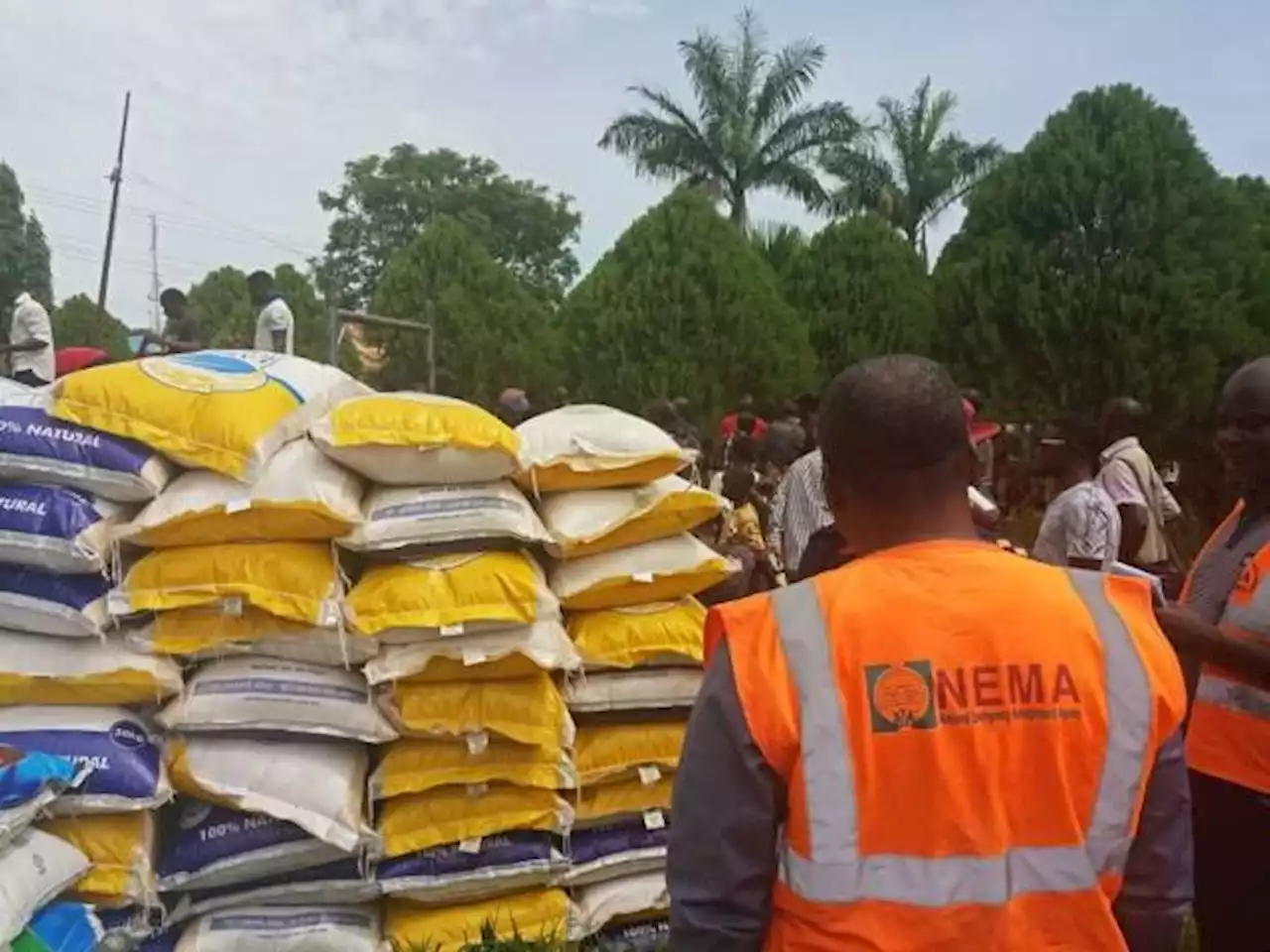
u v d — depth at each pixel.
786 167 26.41
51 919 3.19
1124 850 1.53
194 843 3.54
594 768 3.76
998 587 1.60
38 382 8.41
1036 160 19.20
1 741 3.42
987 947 1.48
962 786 1.51
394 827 3.60
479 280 23.72
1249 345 18.11
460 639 3.56
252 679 3.57
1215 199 18.53
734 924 1.53
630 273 20.78
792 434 9.31
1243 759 2.80
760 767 1.53
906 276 22.52
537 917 3.72
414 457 3.65
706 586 3.94
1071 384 18.30
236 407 3.58
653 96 26.56
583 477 3.87
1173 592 5.94
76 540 3.42
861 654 1.55
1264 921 2.82
